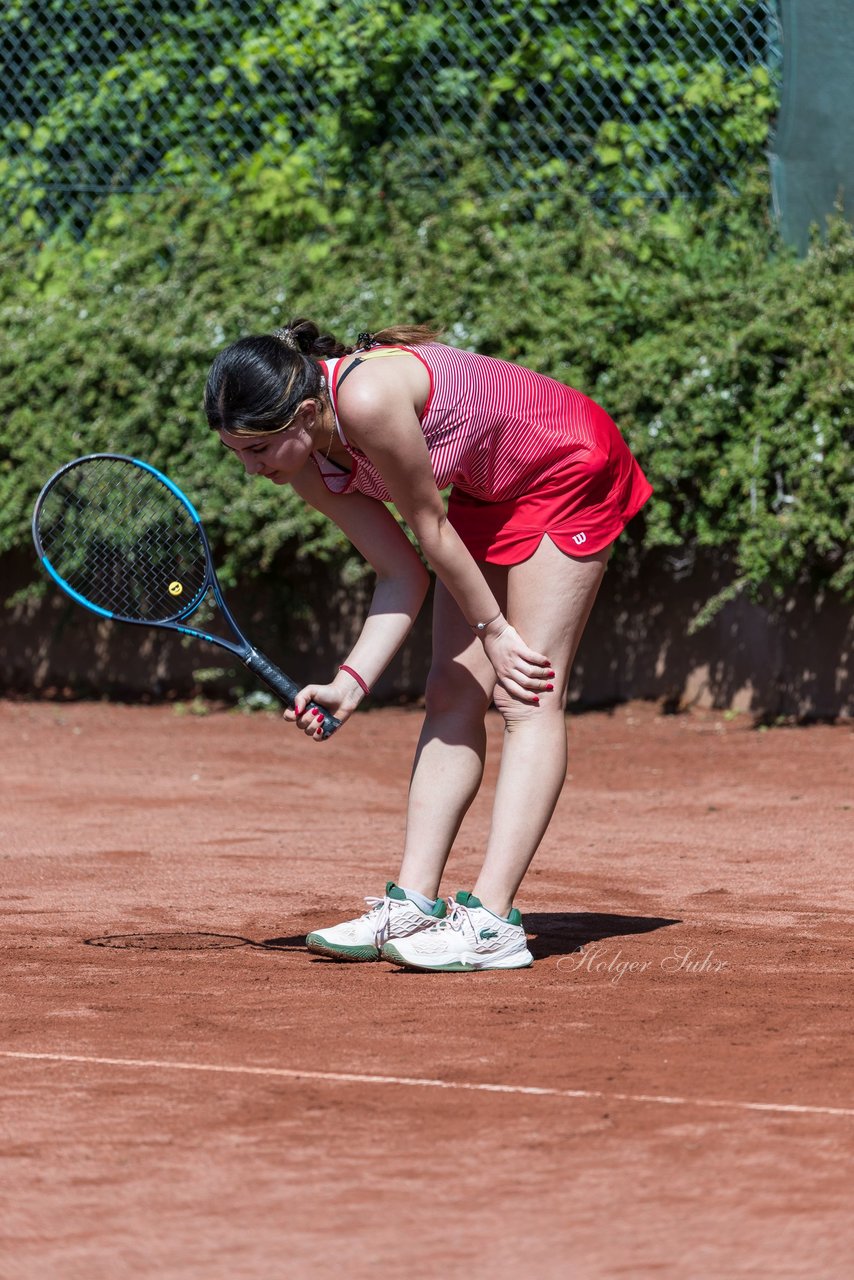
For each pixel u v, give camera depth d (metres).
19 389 37.38
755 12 35.34
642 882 19.50
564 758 15.26
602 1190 9.13
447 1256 8.27
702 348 33.47
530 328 34.97
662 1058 11.75
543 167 36.81
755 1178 9.29
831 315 32.97
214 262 37.47
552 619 14.81
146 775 28.73
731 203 35.25
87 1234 8.59
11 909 17.83
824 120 34.62
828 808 25.20
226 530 36.88
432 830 15.35
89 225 40.53
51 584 38.94
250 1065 11.65
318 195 37.97
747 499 33.47
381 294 35.78
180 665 38.56
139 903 18.17
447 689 15.40
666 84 35.97
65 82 40.38
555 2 36.75
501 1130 10.15
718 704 34.91
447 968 14.74
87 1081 11.27
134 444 36.72
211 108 39.66
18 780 28.09
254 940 16.31
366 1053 11.94
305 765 29.92
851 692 33.81
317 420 13.92
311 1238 8.51
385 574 15.04
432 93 37.81
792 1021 12.81
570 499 14.73
